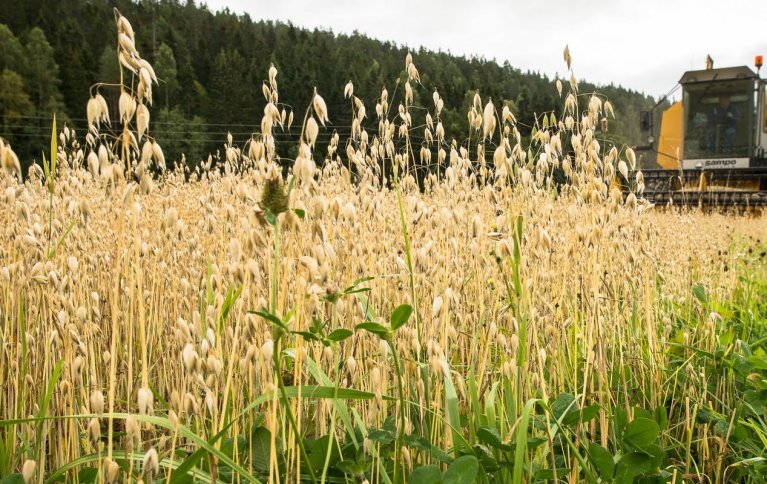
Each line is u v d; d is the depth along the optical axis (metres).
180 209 4.93
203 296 3.24
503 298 3.25
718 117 18.16
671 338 4.40
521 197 2.75
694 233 6.36
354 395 2.02
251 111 74.25
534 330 2.52
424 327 2.83
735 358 3.34
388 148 3.39
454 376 2.84
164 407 2.95
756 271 7.30
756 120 17.83
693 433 3.28
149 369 3.38
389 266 3.53
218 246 3.27
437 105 3.56
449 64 90.31
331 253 1.92
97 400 1.71
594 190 2.89
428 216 3.27
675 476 2.46
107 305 3.64
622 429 2.61
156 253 3.25
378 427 2.48
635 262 3.26
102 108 1.71
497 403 2.67
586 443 2.53
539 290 3.21
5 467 2.20
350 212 2.46
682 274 5.29
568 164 3.36
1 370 2.53
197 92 78.81
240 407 2.49
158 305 3.55
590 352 2.69
